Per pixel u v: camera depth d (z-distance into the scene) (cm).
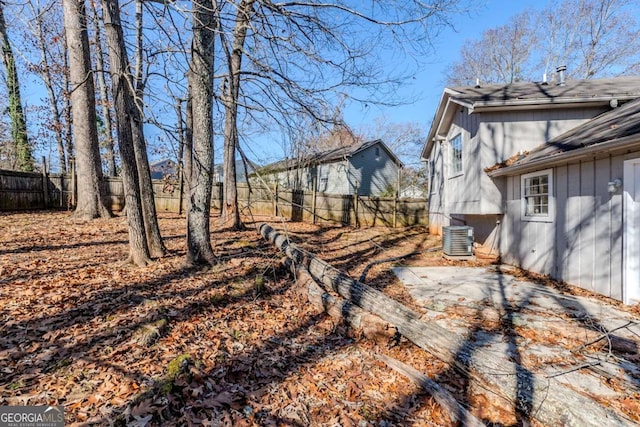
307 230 1062
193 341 319
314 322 396
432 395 258
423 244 986
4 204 999
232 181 941
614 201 476
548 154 568
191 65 486
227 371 279
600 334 362
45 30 816
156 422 211
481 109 701
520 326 388
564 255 575
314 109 611
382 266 704
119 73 479
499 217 777
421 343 327
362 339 354
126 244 648
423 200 1365
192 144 513
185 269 503
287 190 1309
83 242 644
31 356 266
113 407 218
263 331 362
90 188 917
